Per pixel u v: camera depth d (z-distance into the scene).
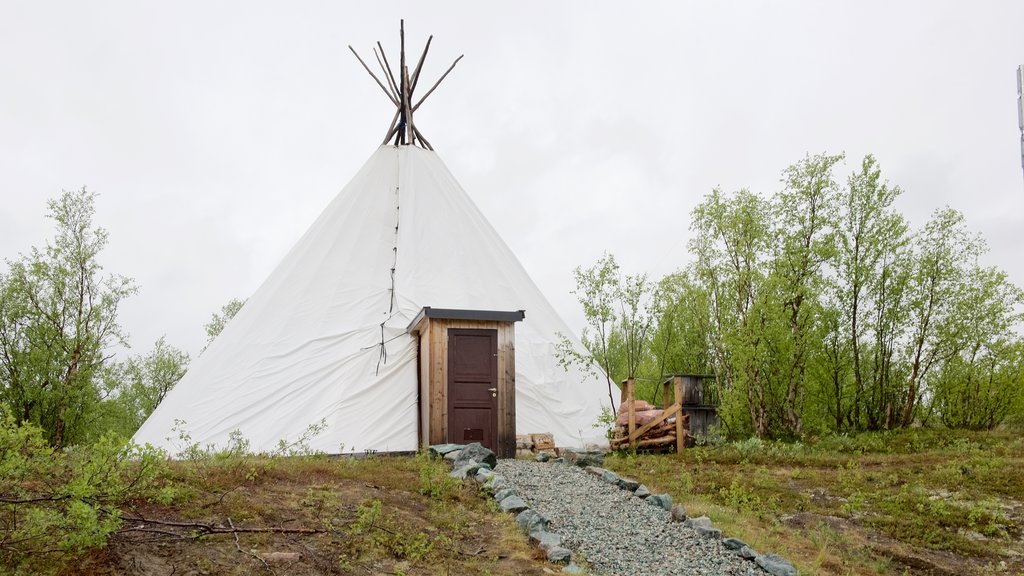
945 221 18.33
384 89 20.84
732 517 9.59
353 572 6.15
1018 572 8.28
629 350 16.97
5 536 5.31
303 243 17.23
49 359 17.31
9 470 5.75
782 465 13.56
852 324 18.44
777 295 17.66
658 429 15.38
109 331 18.52
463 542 7.42
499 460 12.53
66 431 17.88
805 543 8.94
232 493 7.41
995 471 12.02
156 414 14.98
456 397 13.59
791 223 18.50
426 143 20.06
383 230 17.11
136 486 6.66
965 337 18.22
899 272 18.42
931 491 11.21
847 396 19.33
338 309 15.48
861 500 10.57
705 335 19.92
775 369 18.59
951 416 19.11
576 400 16.05
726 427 17.42
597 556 7.58
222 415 14.11
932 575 8.21
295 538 6.60
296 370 14.55
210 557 5.86
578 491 10.05
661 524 8.86
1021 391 18.16
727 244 18.38
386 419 14.23
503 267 17.58
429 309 13.58
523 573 6.73
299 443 12.23
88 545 5.48
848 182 18.47
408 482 9.31
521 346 15.92
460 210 18.06
